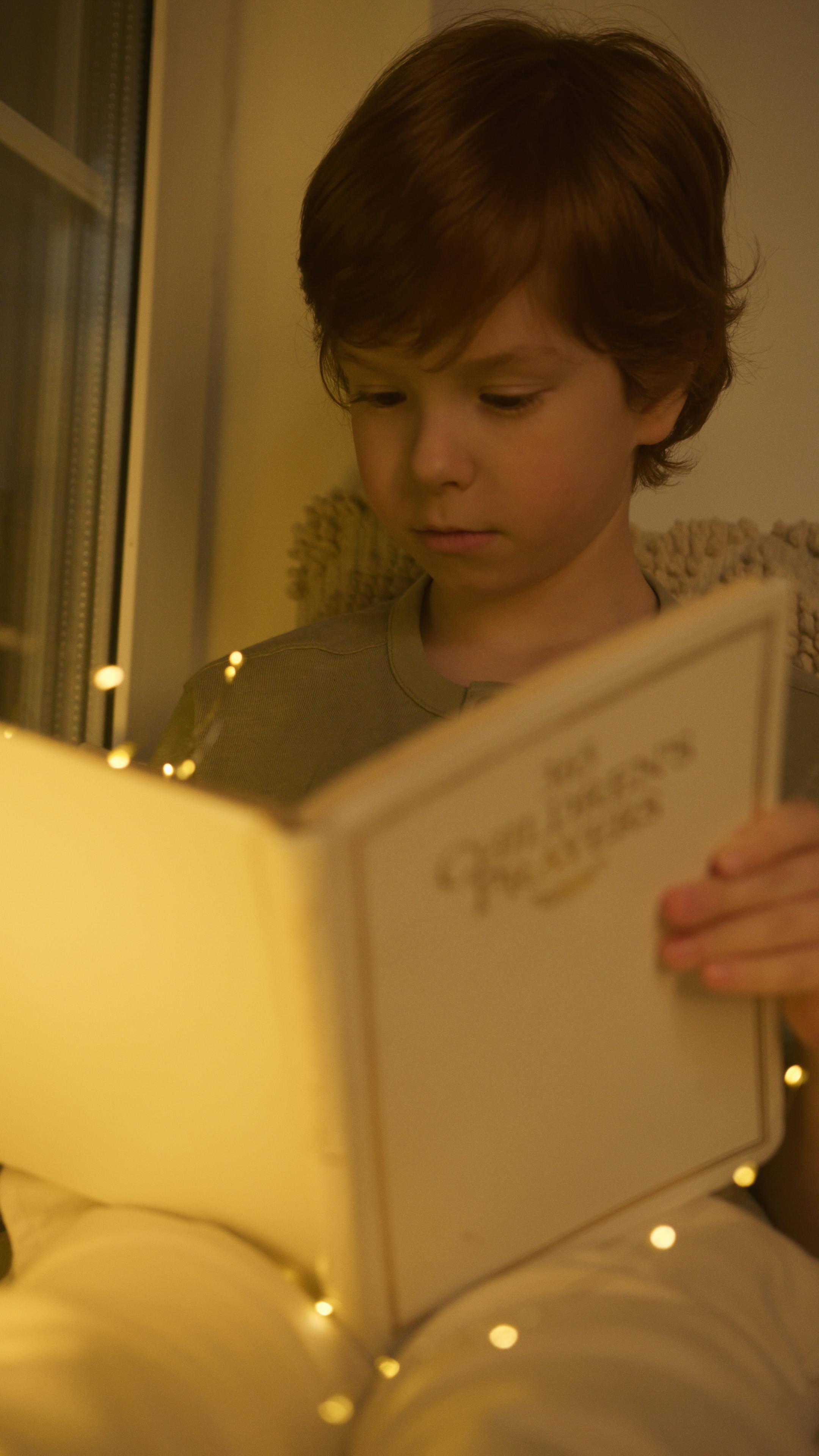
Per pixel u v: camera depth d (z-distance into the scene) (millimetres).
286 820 343
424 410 668
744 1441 383
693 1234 488
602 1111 446
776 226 1116
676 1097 469
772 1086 502
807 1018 477
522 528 683
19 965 459
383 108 696
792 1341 463
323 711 809
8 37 893
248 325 1120
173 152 1040
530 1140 429
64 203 993
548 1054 415
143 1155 485
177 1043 431
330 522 1054
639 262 667
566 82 683
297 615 1084
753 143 1112
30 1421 349
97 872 404
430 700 775
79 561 1061
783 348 1126
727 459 1132
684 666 387
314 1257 445
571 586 771
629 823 396
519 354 640
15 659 989
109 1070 463
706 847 427
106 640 1068
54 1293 421
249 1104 423
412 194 642
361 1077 367
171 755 867
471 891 365
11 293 939
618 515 769
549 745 362
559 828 377
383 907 346
